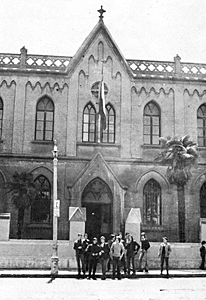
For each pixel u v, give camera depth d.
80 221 26.11
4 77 36.41
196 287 18.59
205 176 36.50
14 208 34.41
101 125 34.94
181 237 32.31
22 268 25.20
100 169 34.75
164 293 16.52
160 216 35.66
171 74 38.03
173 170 32.31
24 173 32.62
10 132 35.66
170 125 37.16
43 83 36.56
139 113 37.03
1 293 15.85
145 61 38.19
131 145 36.47
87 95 36.78
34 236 34.12
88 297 15.08
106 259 21.88
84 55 37.22
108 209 34.62
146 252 24.64
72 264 25.53
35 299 14.46
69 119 36.22
